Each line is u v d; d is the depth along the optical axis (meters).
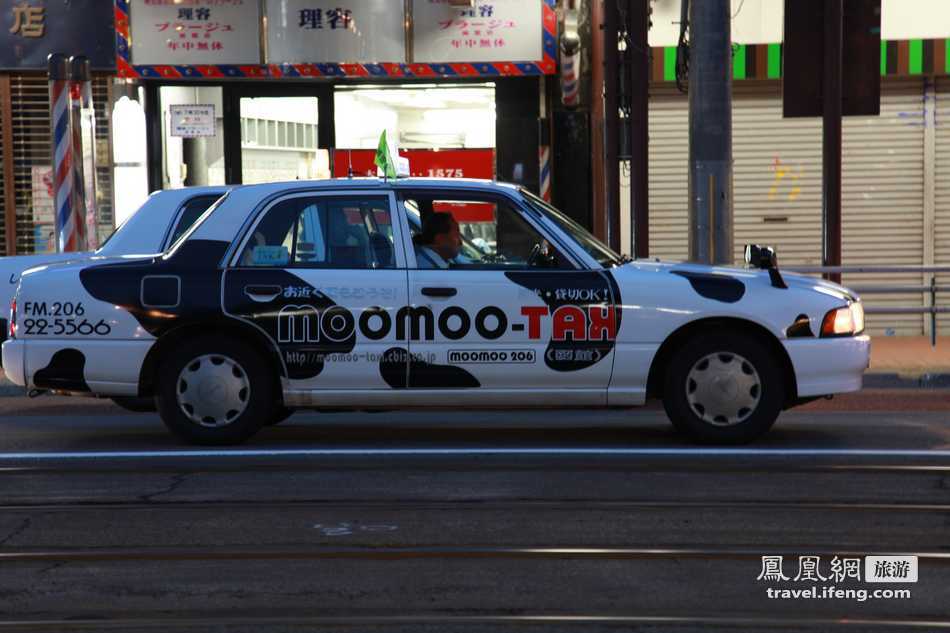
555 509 12.71
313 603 9.77
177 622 9.34
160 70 30.95
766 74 30.28
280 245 16.00
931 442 16.38
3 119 31.69
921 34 29.77
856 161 30.58
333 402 15.88
